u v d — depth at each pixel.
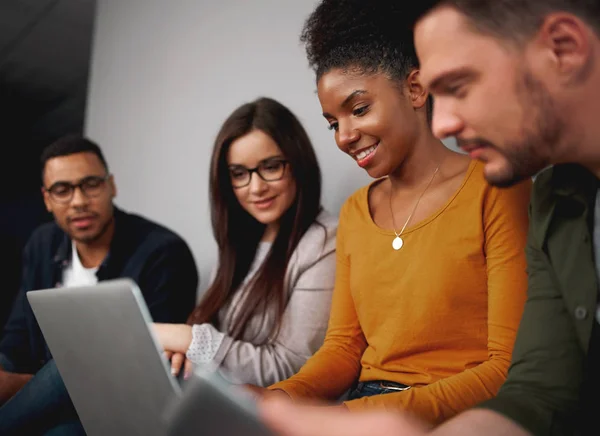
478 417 0.77
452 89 0.73
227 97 2.33
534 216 0.91
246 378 1.45
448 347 1.14
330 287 1.54
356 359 1.30
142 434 0.94
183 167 2.47
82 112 5.24
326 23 1.23
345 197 1.88
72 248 2.08
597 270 0.82
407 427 0.63
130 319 0.89
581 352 0.84
